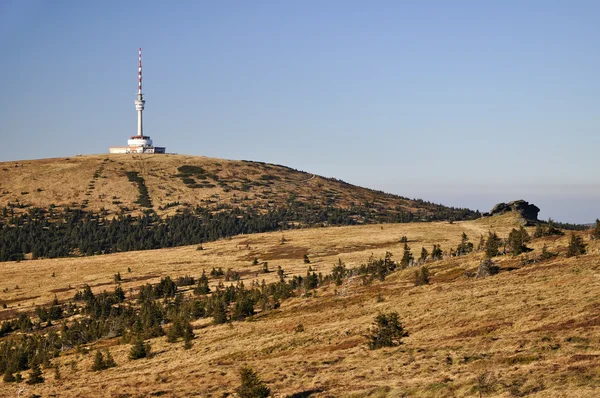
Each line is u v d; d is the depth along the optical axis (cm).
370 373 6700
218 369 8350
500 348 6744
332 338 9350
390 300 11556
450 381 5775
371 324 9588
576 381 5028
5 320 18638
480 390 5266
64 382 9812
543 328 7250
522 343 6694
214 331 12406
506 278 11081
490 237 15650
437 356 6956
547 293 9025
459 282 11862
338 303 12650
